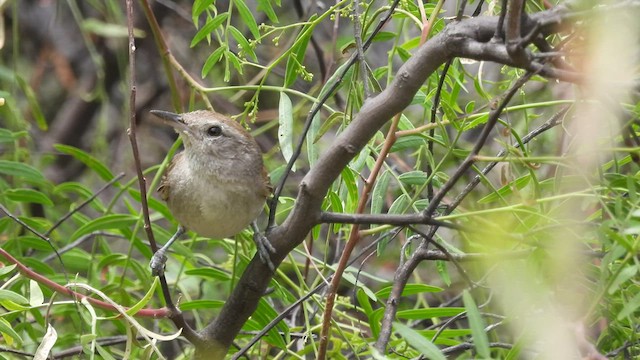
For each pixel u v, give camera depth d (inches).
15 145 475.5
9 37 595.8
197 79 572.7
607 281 250.5
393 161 470.9
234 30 339.6
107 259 411.2
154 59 601.0
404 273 315.3
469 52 245.1
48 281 296.4
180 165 364.2
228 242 420.2
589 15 228.4
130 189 411.2
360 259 486.3
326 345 300.4
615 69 236.2
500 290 287.3
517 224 316.5
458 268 271.6
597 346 292.4
